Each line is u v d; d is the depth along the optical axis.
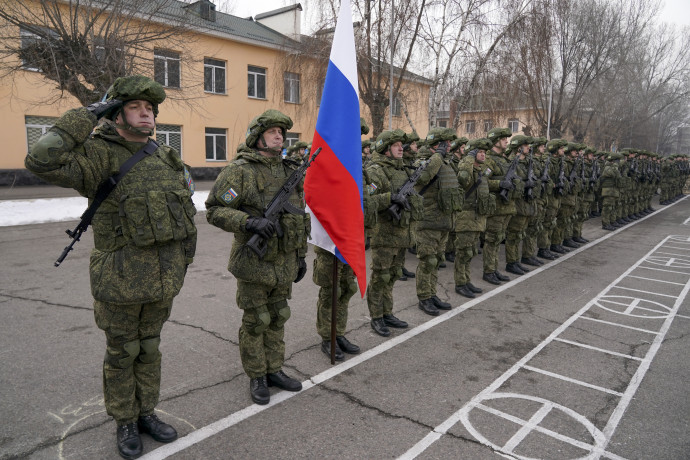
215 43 20.12
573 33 20.67
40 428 2.88
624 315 5.39
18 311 4.93
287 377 3.53
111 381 2.64
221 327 4.65
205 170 20.80
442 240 5.39
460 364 4.00
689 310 5.61
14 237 8.78
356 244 3.64
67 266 6.77
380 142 4.66
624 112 28.05
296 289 6.14
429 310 5.32
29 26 11.16
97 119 2.33
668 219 14.32
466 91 17.31
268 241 3.12
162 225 2.49
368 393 3.46
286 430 2.95
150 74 13.52
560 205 8.81
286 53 19.08
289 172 3.43
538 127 21.67
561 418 3.17
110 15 11.87
